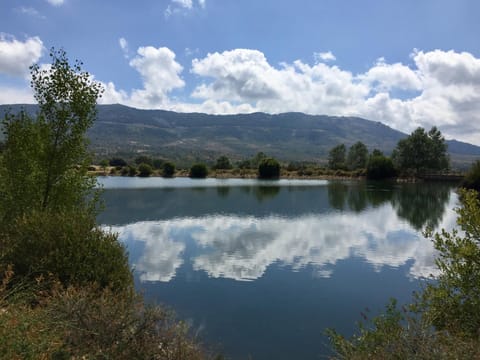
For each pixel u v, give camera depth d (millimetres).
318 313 9625
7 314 3398
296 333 8406
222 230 21344
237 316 9312
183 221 24547
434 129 85375
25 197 9188
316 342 7980
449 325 4730
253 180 79312
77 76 10047
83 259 6262
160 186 58219
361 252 16438
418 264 14523
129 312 4344
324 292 11234
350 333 8414
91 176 10422
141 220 24734
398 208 32781
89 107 10070
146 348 4102
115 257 6691
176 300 10312
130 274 7055
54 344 3395
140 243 17641
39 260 5863
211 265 13969
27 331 3273
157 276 12516
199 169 87812
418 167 85000
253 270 13383
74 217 7145
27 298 4828
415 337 3738
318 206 33844
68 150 9812
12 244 6082
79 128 9922
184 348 4387
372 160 80250
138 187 55656
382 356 3820
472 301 4805
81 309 4254
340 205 34781
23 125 9719
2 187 9219
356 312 9742
